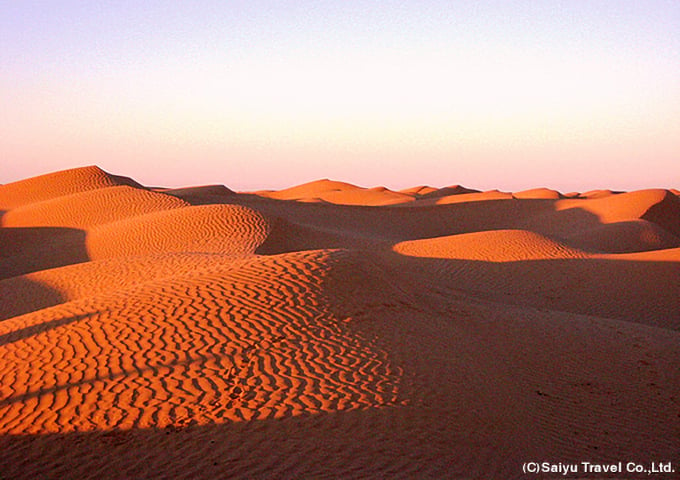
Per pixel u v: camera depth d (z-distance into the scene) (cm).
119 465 728
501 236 3180
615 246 4244
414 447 794
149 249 2997
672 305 2250
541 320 1623
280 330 1085
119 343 1029
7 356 1014
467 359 1141
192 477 701
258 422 820
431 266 2753
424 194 12700
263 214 3584
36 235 3912
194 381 916
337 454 761
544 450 870
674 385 1218
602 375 1256
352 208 6431
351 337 1104
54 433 794
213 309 1143
